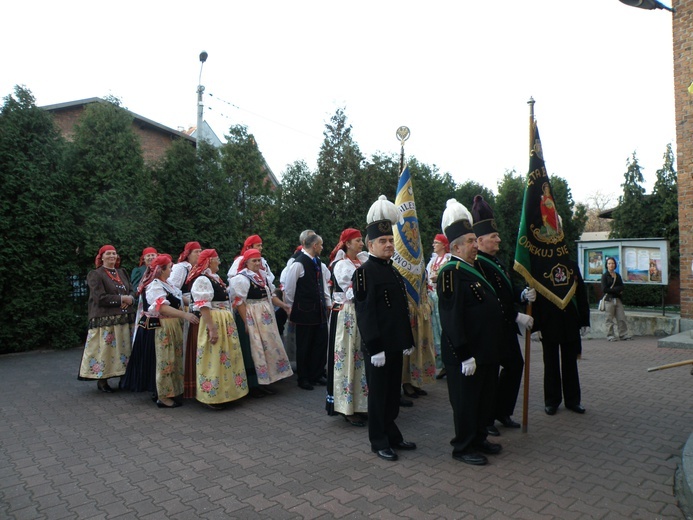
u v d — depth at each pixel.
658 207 15.92
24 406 5.53
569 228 20.27
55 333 9.40
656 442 4.08
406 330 3.94
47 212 9.16
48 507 3.14
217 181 11.77
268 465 3.76
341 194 15.09
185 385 5.49
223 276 11.52
